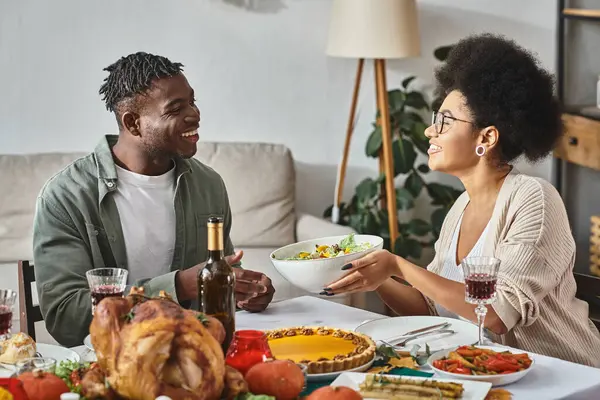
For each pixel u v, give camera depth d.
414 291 2.35
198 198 2.47
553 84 2.25
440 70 2.34
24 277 2.23
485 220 2.25
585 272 4.39
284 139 4.69
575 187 4.39
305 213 4.49
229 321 1.59
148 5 4.39
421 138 4.51
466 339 1.91
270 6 4.56
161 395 1.27
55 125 4.32
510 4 4.75
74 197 2.30
